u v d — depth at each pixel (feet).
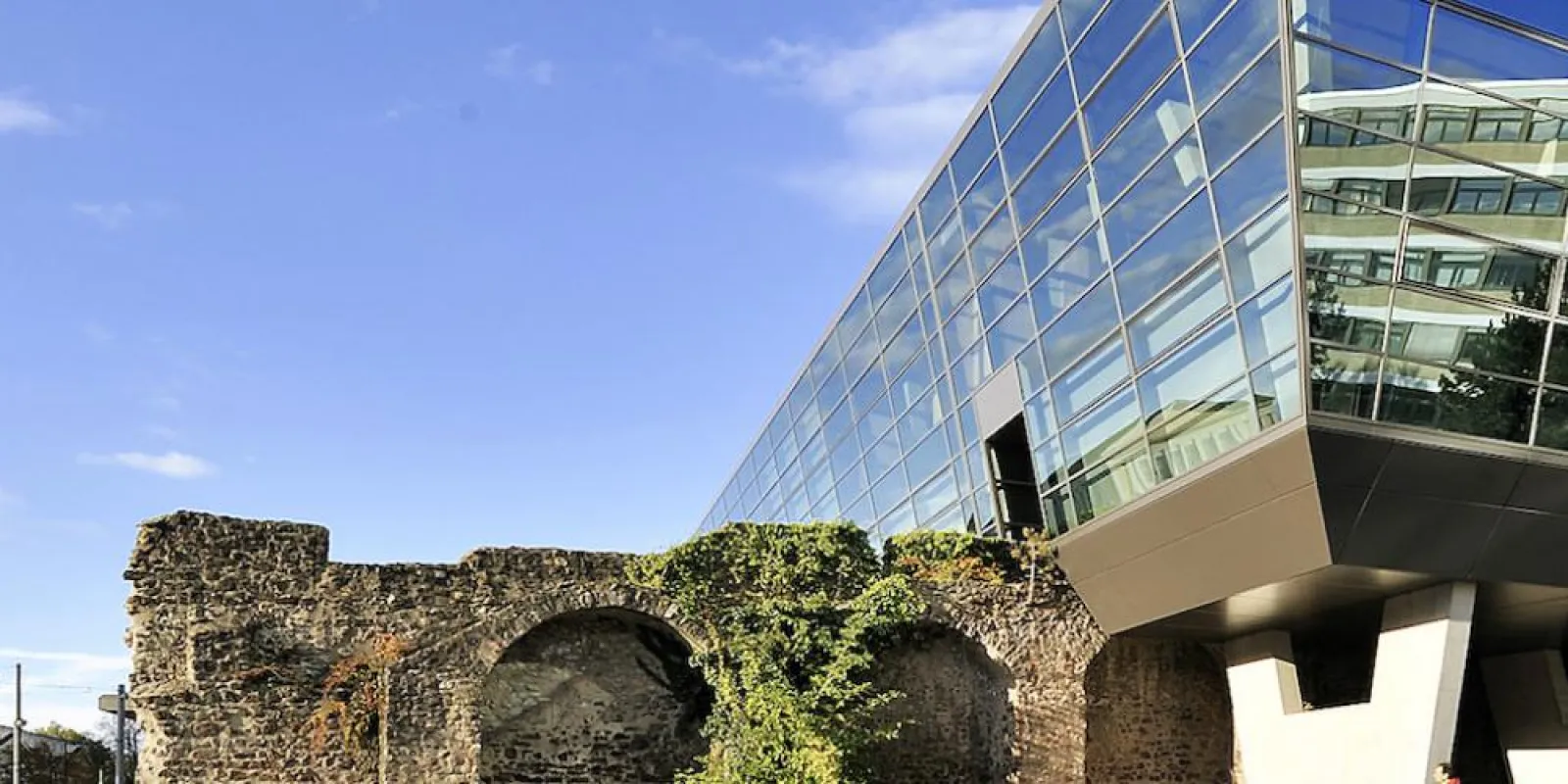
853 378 112.37
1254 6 52.54
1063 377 70.18
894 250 97.60
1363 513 53.31
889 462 103.14
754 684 61.05
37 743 151.53
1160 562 62.80
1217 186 55.57
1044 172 71.00
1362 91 51.98
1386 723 58.90
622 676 65.77
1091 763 68.44
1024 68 72.23
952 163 83.76
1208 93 55.77
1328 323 51.31
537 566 64.39
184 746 56.39
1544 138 55.52
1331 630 67.87
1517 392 55.36
